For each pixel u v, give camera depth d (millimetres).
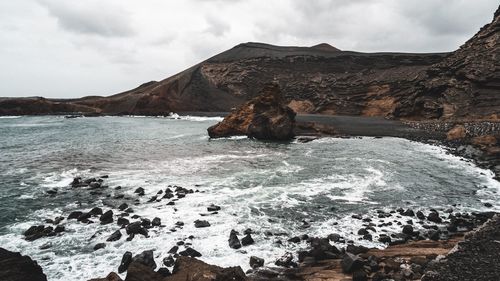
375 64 159875
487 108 72375
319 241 14258
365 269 11406
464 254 10414
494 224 12281
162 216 17609
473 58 83938
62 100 179125
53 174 26781
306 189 22750
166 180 24953
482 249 10625
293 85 156000
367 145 43875
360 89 133125
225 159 33469
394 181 25125
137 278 9969
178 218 17359
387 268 11445
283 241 14750
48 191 21750
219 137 52125
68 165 30344
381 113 120438
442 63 94562
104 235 15227
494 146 36219
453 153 37312
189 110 143875
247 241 14406
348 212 18531
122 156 35031
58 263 12758
